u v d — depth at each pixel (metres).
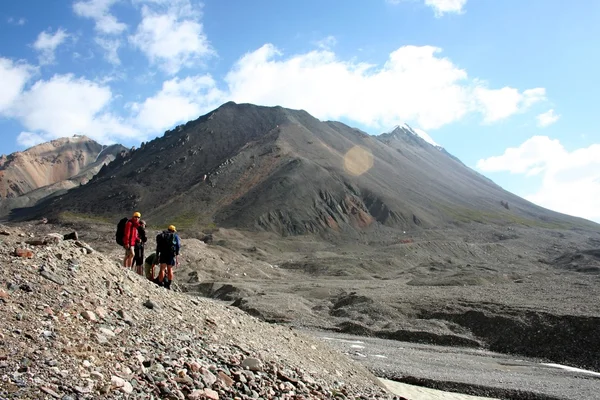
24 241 13.29
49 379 8.11
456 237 187.25
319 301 63.66
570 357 38.53
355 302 57.69
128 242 17.59
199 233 156.12
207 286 76.94
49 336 9.40
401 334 45.06
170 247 18.53
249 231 176.00
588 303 49.66
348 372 19.47
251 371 12.14
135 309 12.95
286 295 65.19
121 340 10.72
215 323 15.25
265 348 15.74
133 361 9.97
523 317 45.88
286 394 11.62
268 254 134.38
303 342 20.34
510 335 43.47
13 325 9.24
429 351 38.81
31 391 7.59
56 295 11.16
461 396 24.95
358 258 126.19
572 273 97.38
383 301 55.97
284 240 167.25
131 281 14.77
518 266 123.00
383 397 16.38
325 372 17.02
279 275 103.31
